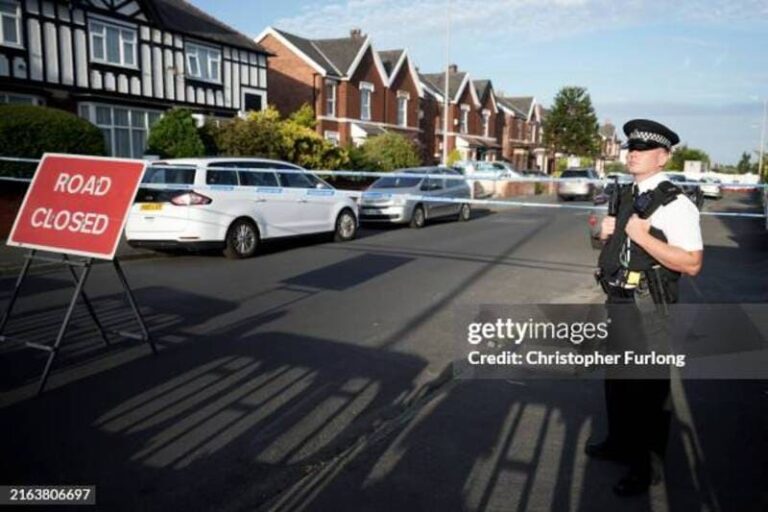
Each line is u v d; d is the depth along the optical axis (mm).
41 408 3928
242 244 9938
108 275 8367
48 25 18203
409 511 2871
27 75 17734
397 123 36938
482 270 9141
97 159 4691
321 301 6934
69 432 3602
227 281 8023
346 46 34094
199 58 23578
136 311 4977
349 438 3596
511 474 3205
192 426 3709
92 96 19266
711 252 11609
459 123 44469
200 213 9312
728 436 3637
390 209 14828
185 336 5492
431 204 15797
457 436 3631
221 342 5332
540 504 2934
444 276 8609
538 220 17844
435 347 5277
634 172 3053
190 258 9969
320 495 3002
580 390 4293
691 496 3016
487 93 48188
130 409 3934
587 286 8047
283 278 8281
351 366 4785
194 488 3047
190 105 23156
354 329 5801
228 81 24953
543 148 54594
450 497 2988
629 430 3246
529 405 4055
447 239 13000
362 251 10961
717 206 25203
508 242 12586
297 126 21422
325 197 11797
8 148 11555
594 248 11500
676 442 3566
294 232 11008
